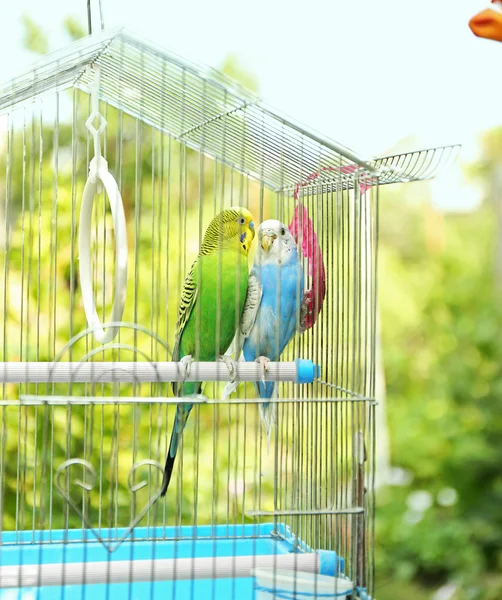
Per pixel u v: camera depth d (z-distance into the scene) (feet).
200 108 6.77
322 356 7.55
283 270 7.72
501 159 19.12
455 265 19.40
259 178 8.07
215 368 6.70
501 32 6.02
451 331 18.81
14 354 10.51
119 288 6.40
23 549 7.28
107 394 10.43
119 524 10.59
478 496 17.31
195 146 7.80
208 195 13.83
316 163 7.03
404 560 16.49
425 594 16.29
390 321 19.13
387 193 19.98
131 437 10.63
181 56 5.70
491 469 17.37
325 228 8.11
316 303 7.34
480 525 16.65
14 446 10.28
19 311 10.62
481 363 18.52
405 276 19.52
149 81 6.68
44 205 11.16
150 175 12.98
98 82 6.93
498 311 18.66
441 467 17.56
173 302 11.52
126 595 6.81
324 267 7.91
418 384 18.89
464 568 16.15
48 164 12.58
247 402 5.83
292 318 7.80
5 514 10.23
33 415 10.28
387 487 17.56
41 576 5.70
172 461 7.16
